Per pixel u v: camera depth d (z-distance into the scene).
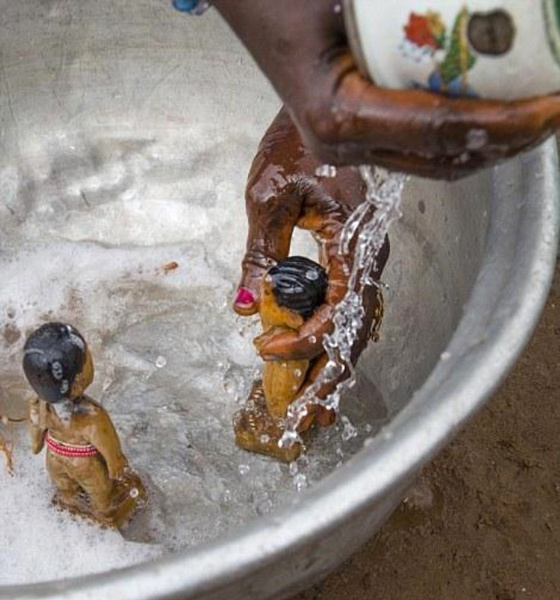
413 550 1.83
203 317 1.94
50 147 2.03
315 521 0.98
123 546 1.61
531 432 2.00
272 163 1.51
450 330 1.50
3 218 2.02
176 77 1.99
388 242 1.55
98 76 1.99
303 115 0.89
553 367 2.10
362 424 1.71
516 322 1.12
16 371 1.86
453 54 0.83
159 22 1.90
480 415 2.02
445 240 1.56
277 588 1.24
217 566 0.96
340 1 0.88
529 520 1.87
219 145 2.03
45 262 2.00
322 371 1.54
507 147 0.85
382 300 1.66
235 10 0.91
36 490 1.67
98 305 1.96
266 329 1.51
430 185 1.58
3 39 1.88
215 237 2.04
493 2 0.81
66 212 2.06
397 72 0.86
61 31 1.90
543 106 0.83
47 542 1.61
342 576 1.80
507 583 1.80
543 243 1.20
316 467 1.70
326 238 1.51
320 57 0.88
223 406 1.80
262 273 1.54
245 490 1.69
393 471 1.01
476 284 1.22
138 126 2.05
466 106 0.83
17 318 1.93
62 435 1.43
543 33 0.82
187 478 1.70
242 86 1.96
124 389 1.83
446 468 1.94
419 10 0.82
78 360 1.32
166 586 0.94
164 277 1.99
